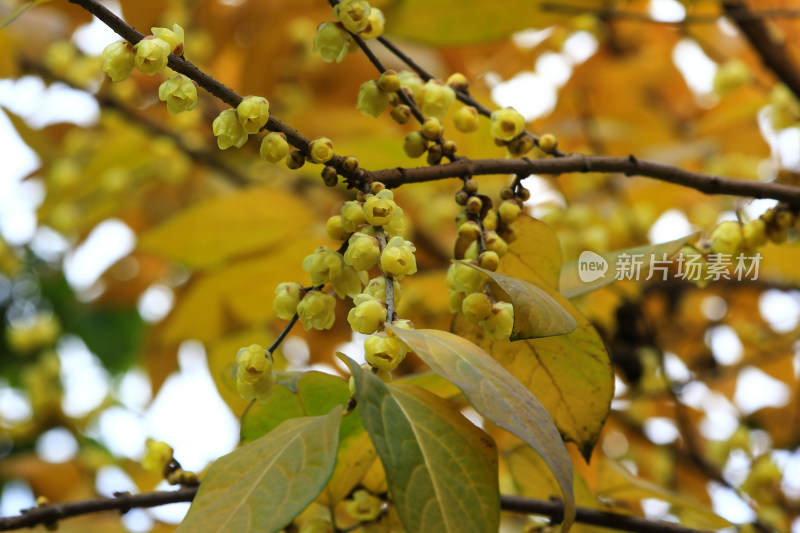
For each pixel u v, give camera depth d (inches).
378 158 59.0
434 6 56.4
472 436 43.3
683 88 100.6
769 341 91.7
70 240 108.8
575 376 47.9
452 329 47.9
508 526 68.7
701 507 54.1
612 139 92.9
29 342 125.4
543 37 92.8
